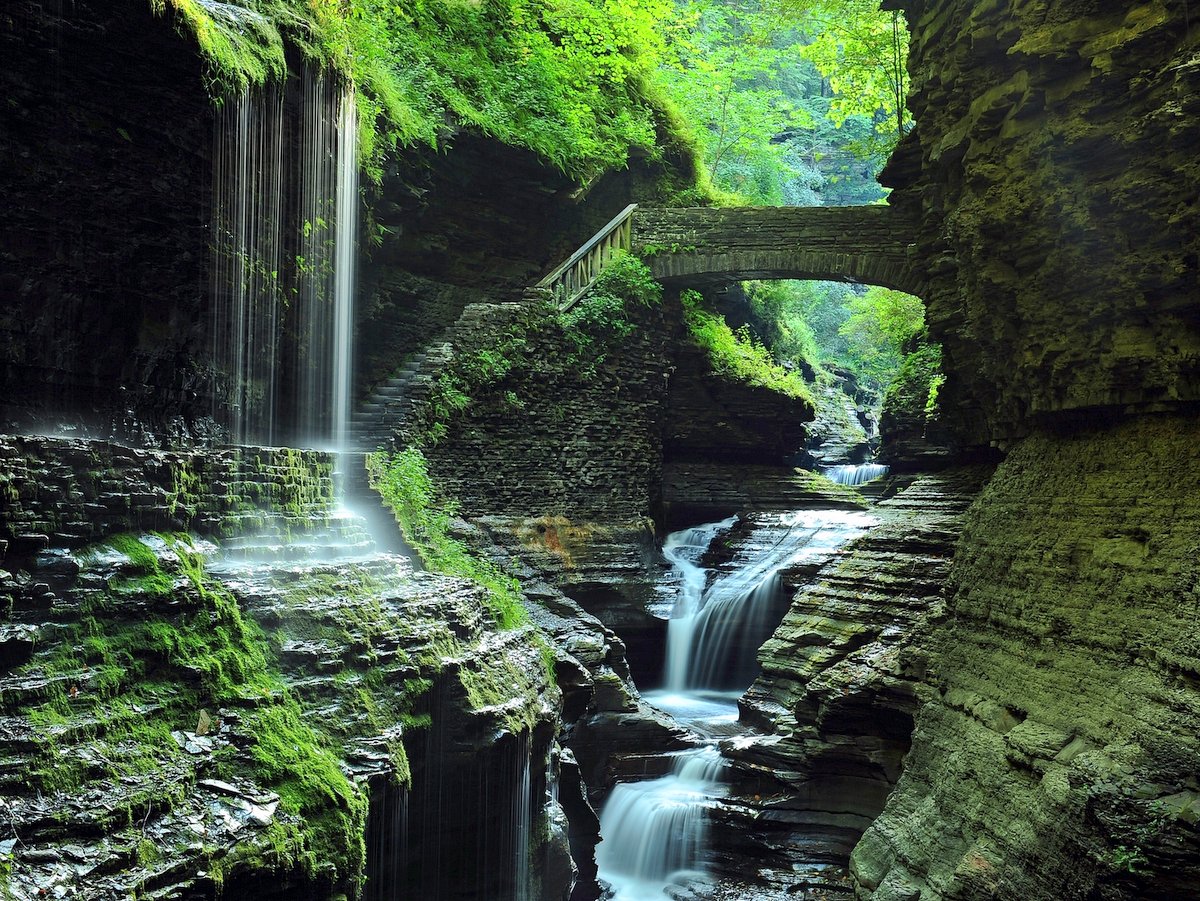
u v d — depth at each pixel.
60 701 6.56
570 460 23.14
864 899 11.54
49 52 9.26
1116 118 9.95
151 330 10.70
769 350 33.50
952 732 11.86
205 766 7.06
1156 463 10.01
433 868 9.74
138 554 7.70
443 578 12.02
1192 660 7.94
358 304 19.98
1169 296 9.75
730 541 25.55
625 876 15.70
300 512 10.54
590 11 26.02
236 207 11.76
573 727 15.18
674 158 28.58
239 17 11.80
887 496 27.58
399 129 18.38
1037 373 11.93
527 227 24.48
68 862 5.84
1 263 9.17
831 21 29.22
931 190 16.72
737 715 19.97
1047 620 10.62
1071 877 8.18
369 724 8.66
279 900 6.98
